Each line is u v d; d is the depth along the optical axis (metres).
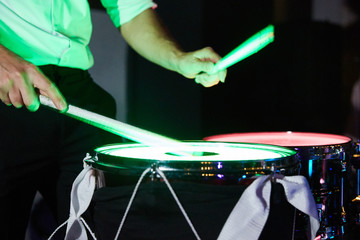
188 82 2.24
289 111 2.61
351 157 1.08
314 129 2.61
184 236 0.77
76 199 0.86
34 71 0.88
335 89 2.62
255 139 1.37
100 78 2.03
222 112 2.46
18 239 1.09
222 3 2.38
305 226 0.92
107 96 1.21
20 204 1.08
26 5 1.00
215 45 2.38
